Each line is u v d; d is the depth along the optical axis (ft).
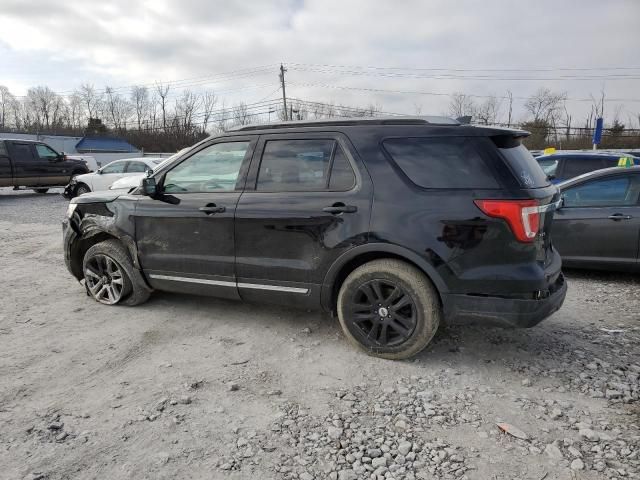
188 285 14.19
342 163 11.97
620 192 19.13
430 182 11.10
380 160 11.56
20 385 10.64
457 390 10.59
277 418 9.47
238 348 12.71
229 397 10.25
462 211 10.66
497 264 10.55
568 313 15.60
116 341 13.07
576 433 9.02
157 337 13.37
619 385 10.75
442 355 12.32
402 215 11.09
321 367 11.65
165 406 9.84
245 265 12.98
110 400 10.07
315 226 11.96
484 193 10.58
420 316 11.27
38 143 55.21
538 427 9.21
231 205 13.00
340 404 10.02
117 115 244.63
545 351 12.60
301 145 12.55
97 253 15.64
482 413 9.70
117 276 15.60
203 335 13.53
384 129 11.78
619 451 8.43
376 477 7.83
